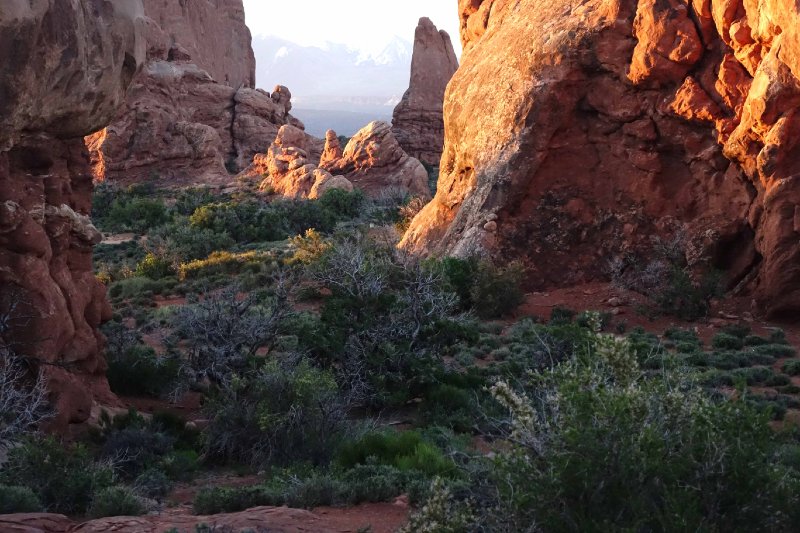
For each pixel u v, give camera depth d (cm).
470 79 3484
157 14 10306
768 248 2466
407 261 2455
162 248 4362
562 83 2981
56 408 1320
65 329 1402
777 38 2402
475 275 2695
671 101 2784
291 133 7725
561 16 3105
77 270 1551
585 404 560
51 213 1437
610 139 2959
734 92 2652
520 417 589
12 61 1231
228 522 769
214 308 1667
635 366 614
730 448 544
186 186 7831
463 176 3378
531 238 2981
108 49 1436
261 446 1238
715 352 2091
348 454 1115
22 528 748
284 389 1277
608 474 533
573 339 1667
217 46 11625
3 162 1327
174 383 1695
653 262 2753
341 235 4316
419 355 1680
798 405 1544
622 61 2886
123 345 1895
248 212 5481
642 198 2895
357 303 1727
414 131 10100
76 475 984
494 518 576
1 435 1124
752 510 535
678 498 517
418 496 902
